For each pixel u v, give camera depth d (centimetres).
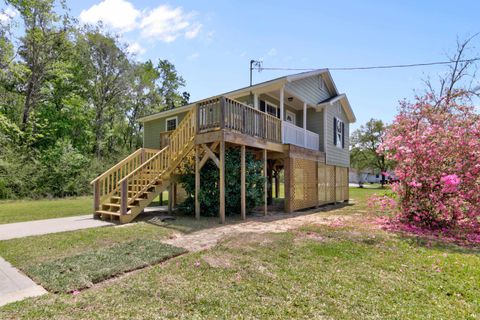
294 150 899
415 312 232
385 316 225
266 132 793
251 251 398
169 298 251
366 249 421
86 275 301
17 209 883
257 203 803
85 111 1972
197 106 689
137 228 557
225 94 1016
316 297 257
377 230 573
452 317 225
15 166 1277
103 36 2058
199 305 239
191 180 753
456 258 383
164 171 732
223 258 366
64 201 1166
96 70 2088
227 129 639
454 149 602
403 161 661
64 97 1861
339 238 489
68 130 1850
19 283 288
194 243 455
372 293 268
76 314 222
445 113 643
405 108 689
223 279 296
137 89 2358
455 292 274
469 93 749
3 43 1368
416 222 634
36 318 215
